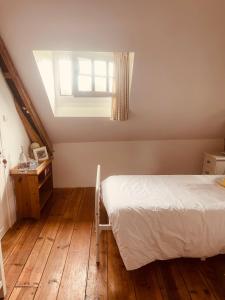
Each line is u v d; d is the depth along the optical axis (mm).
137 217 1989
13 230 2742
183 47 2354
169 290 1899
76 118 3299
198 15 2061
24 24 2076
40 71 2582
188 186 2621
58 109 3369
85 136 3758
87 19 2043
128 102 3064
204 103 3146
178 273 2092
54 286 1911
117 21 2070
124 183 2682
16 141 3008
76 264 2170
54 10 1963
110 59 3156
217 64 2578
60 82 3266
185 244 1995
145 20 2076
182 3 1954
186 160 4156
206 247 2012
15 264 2160
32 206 2967
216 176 2979
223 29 2197
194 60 2508
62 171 3998
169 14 2037
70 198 3639
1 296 1797
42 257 2262
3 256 2270
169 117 3404
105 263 2191
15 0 1878
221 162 3598
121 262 2211
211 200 2234
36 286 1910
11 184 2859
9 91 2811
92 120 3357
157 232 1986
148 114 3301
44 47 2285
